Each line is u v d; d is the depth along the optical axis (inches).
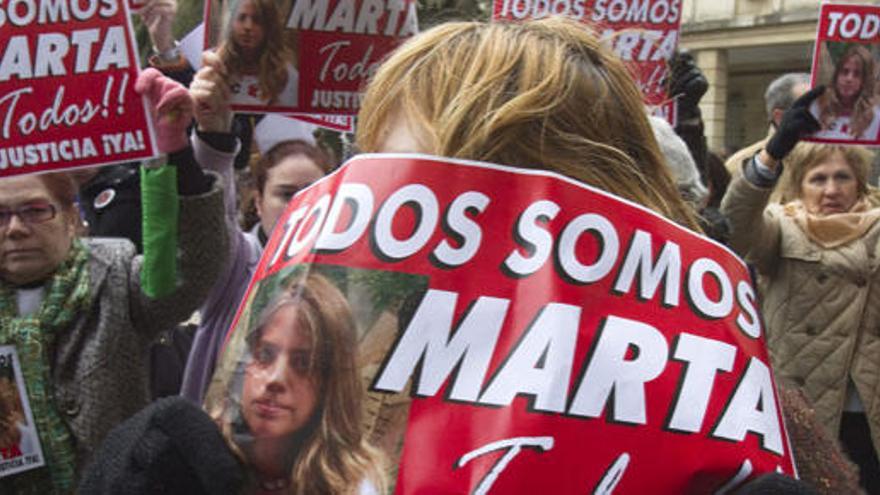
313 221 32.6
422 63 34.3
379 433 30.2
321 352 30.8
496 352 30.5
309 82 88.8
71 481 73.9
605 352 30.7
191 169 74.5
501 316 30.8
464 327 30.7
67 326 75.6
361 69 89.7
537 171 32.0
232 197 87.8
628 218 32.5
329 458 30.3
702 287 32.9
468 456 29.6
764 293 140.6
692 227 35.3
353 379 30.6
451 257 31.2
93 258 77.7
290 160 107.0
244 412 31.2
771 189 121.3
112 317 76.2
